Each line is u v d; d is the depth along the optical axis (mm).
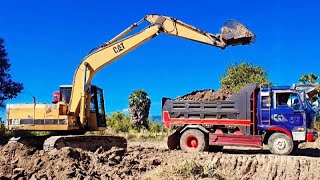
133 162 15109
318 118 22969
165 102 19109
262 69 35375
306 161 15812
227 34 17016
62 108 16922
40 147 16656
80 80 17469
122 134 33656
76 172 13055
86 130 17703
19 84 29875
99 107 18312
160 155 16812
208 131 18328
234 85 35156
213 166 15016
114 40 18000
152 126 42125
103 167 14094
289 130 17656
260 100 18078
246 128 17984
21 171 13414
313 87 17703
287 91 17828
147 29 17844
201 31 17578
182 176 13531
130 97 47094
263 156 16484
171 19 17953
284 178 14797
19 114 16859
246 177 14680
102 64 17656
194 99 19031
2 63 29062
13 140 15750
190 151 18266
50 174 13078
